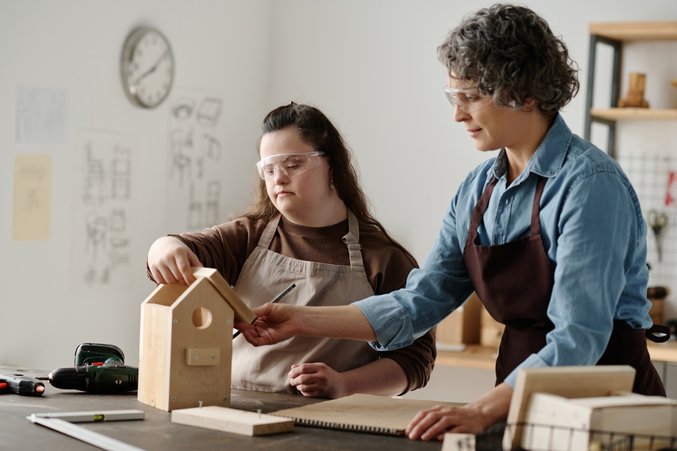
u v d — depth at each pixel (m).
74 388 1.92
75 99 3.87
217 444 1.48
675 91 4.23
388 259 2.22
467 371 4.60
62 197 3.83
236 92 4.83
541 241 1.74
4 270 3.60
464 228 1.93
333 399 1.98
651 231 4.30
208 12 4.59
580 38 4.41
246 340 2.10
